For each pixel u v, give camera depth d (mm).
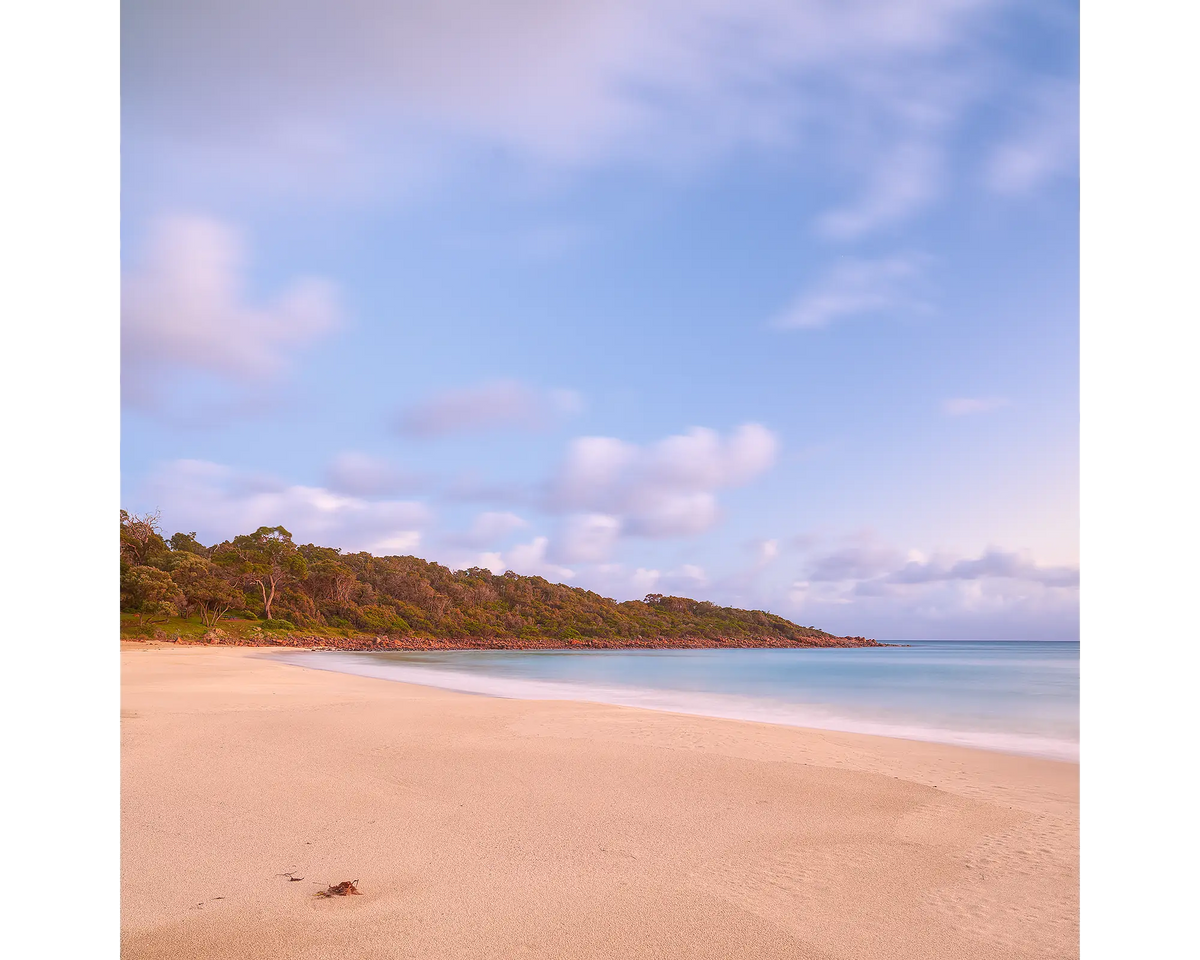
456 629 110000
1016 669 43469
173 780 6887
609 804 6383
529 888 4301
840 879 4617
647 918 3893
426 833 5375
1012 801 6953
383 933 3627
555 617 129250
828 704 19328
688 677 34656
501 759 8359
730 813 6207
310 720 11406
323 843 5094
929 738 12242
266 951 3393
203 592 70188
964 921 3955
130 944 3453
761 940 3656
